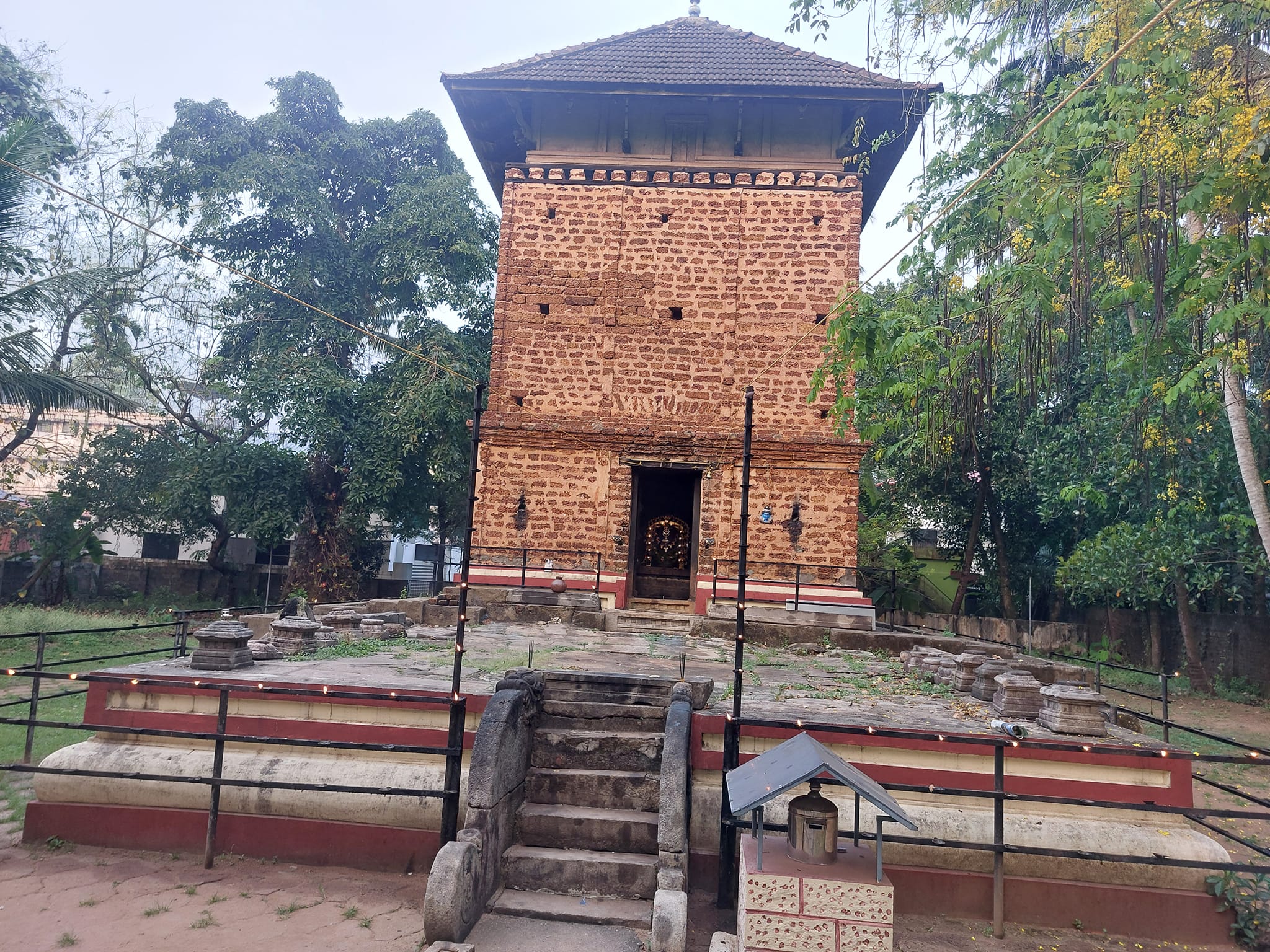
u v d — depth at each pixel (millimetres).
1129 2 8781
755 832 4934
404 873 6707
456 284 26734
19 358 17094
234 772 6941
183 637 10875
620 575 15758
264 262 27328
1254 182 8531
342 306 27000
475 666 9039
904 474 24906
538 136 17234
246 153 26703
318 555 26812
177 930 5512
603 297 16500
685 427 16094
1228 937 6199
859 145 17016
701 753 6840
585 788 6680
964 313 11969
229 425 30766
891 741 6738
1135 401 15281
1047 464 20438
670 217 16641
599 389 16297
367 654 9812
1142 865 6332
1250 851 8406
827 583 15422
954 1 10602
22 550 27875
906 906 6383
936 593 27734
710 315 16375
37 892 6059
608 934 5523
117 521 27141
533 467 16156
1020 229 11250
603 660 10102
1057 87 10711
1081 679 10172
